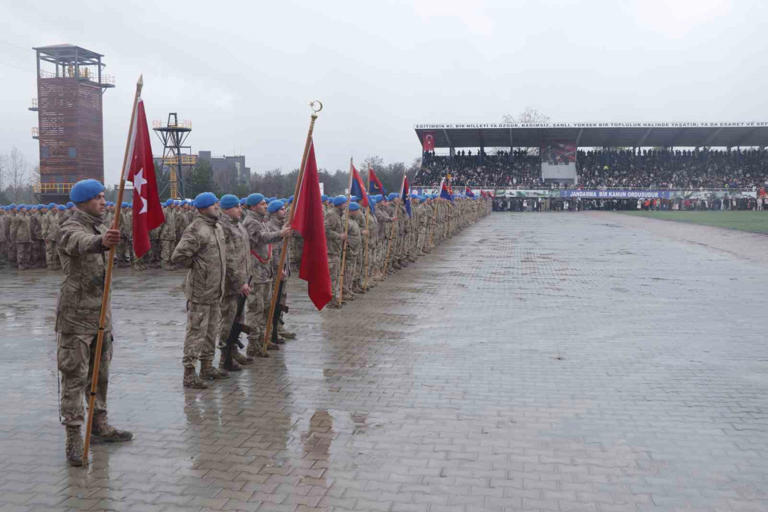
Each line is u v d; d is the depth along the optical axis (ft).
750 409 22.74
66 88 156.25
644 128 224.94
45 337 35.40
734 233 111.65
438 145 260.01
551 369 28.02
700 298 46.73
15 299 49.34
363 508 15.52
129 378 27.04
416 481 16.99
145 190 21.03
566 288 52.34
